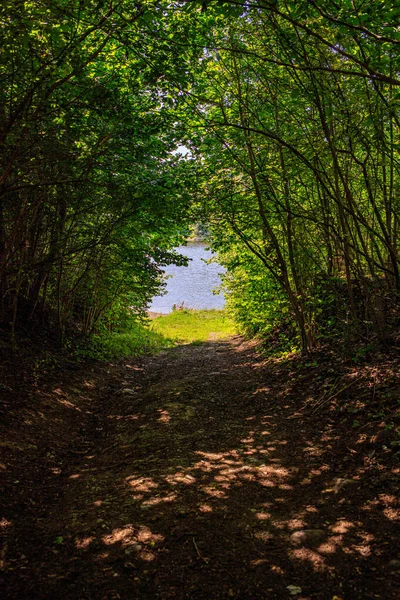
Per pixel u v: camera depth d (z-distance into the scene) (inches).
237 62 335.9
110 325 657.6
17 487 180.9
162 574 124.8
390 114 228.7
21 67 235.6
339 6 190.1
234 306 653.9
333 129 281.3
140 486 181.8
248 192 359.3
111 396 363.6
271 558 131.3
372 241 302.4
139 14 226.5
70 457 230.1
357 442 202.5
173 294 1769.2
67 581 122.3
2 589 117.6
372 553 128.6
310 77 255.4
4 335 367.9
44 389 306.0
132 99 356.8
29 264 366.0
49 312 474.3
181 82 276.8
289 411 272.7
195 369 475.2
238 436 242.7
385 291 319.0
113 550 136.3
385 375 251.8
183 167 378.6
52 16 200.7
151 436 248.4
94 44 286.4
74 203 342.6
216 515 156.7
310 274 376.5
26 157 244.2
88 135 301.6
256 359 478.6
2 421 232.4
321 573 123.0
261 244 407.5
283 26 273.6
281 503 164.1
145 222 409.1
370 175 305.0
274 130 344.5
